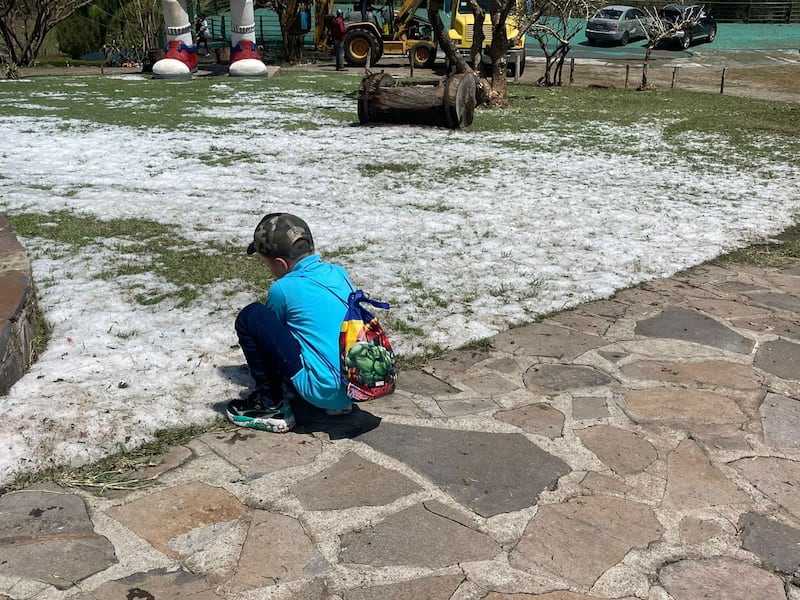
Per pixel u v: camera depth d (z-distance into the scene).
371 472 3.35
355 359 3.33
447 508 3.10
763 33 43.06
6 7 29.92
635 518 3.06
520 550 2.85
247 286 5.64
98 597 2.53
